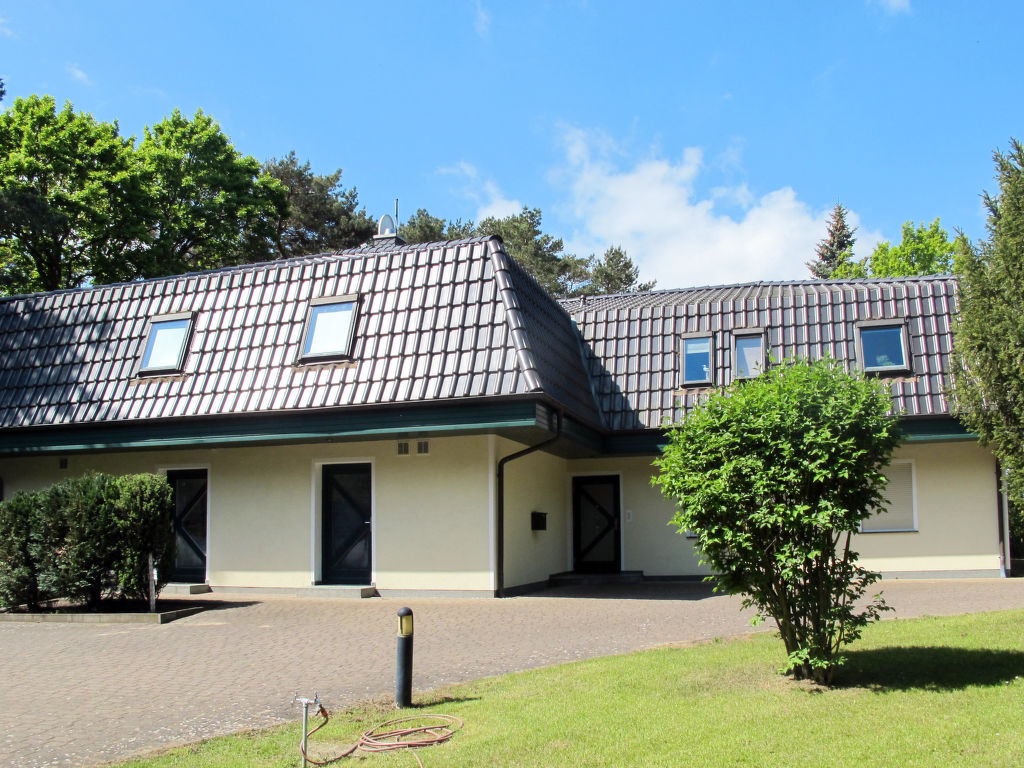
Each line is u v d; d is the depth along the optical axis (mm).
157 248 31781
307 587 16047
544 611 13102
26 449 17328
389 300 15977
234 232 34156
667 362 18734
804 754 5949
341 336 15836
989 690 7312
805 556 7582
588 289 54000
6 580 13531
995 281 11438
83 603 14172
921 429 16750
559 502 19156
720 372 18203
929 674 7953
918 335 17453
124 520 13352
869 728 6441
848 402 7699
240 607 14258
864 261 58156
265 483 16703
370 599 15156
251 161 35719
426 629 11719
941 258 51594
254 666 9508
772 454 7727
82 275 32344
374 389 14961
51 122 30000
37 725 7285
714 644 9812
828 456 7434
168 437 16266
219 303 17312
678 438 8141
